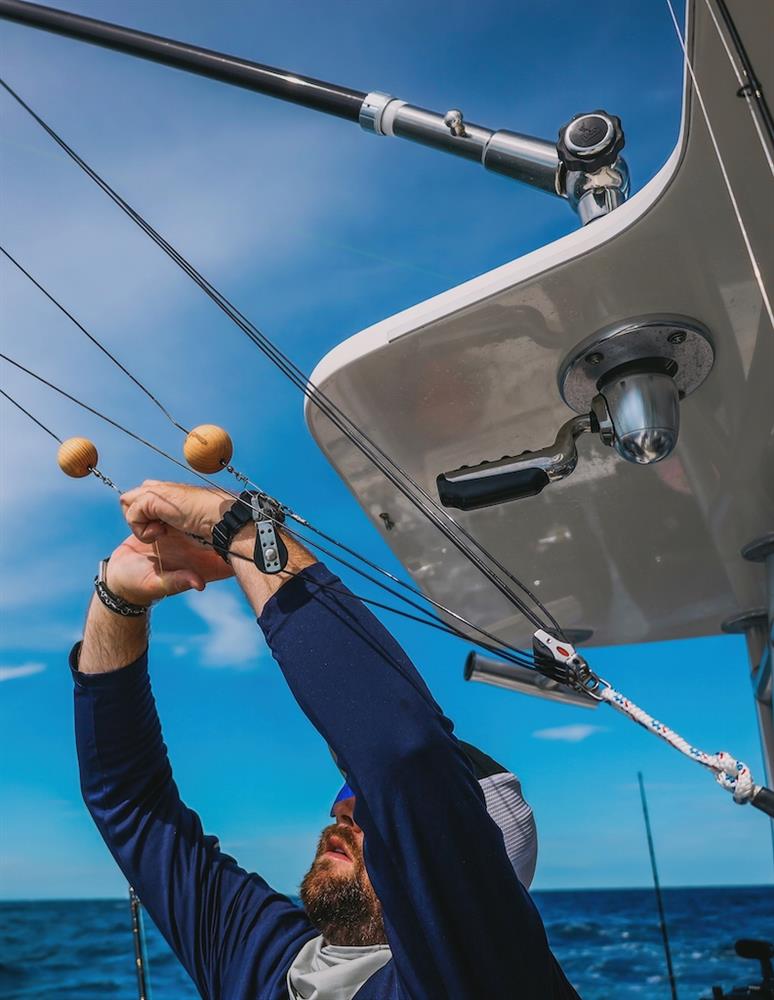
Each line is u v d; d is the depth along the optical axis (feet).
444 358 4.30
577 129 4.49
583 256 3.88
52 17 5.54
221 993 4.24
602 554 5.83
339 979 3.79
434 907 3.05
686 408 4.61
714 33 3.20
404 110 5.09
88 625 4.37
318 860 4.17
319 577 3.33
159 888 4.41
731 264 3.90
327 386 4.45
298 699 3.18
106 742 4.44
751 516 5.45
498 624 6.54
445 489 4.54
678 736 3.33
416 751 3.04
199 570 4.09
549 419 4.69
